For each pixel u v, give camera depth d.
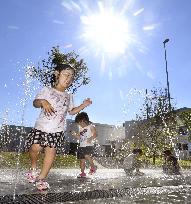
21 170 7.61
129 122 34.62
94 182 4.09
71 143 27.41
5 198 2.46
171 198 2.56
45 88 3.49
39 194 2.71
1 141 22.81
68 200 2.42
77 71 18.53
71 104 3.69
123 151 29.72
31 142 3.34
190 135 28.33
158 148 25.27
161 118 27.25
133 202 2.33
